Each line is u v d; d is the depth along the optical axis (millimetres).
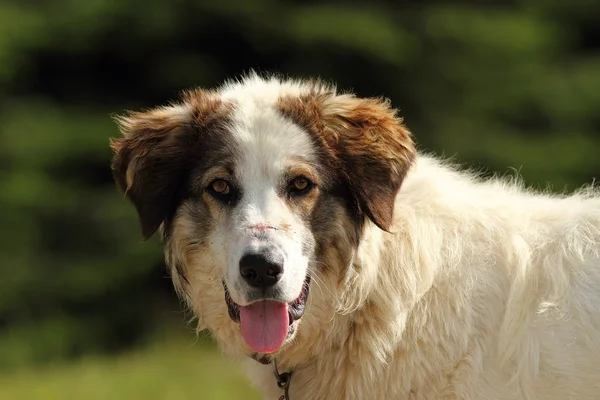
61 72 23344
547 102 22766
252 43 22484
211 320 7113
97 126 21750
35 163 21219
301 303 6703
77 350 20219
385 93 22562
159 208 7121
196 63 22859
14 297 20234
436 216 6996
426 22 22672
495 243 6910
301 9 22656
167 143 7117
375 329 6746
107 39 22781
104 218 20719
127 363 16172
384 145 6969
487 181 7688
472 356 6656
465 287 6758
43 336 19953
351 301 6777
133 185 7199
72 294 20406
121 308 20875
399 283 6770
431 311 6730
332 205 6828
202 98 7238
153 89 23391
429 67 22594
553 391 6629
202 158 6934
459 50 22703
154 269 20891
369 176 6891
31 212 20703
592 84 23078
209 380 13617
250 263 6340
